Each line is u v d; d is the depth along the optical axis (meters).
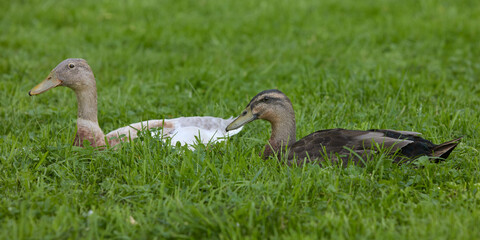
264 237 7.29
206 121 11.18
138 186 8.48
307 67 15.85
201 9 24.03
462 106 12.91
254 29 21.19
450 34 20.14
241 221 7.42
